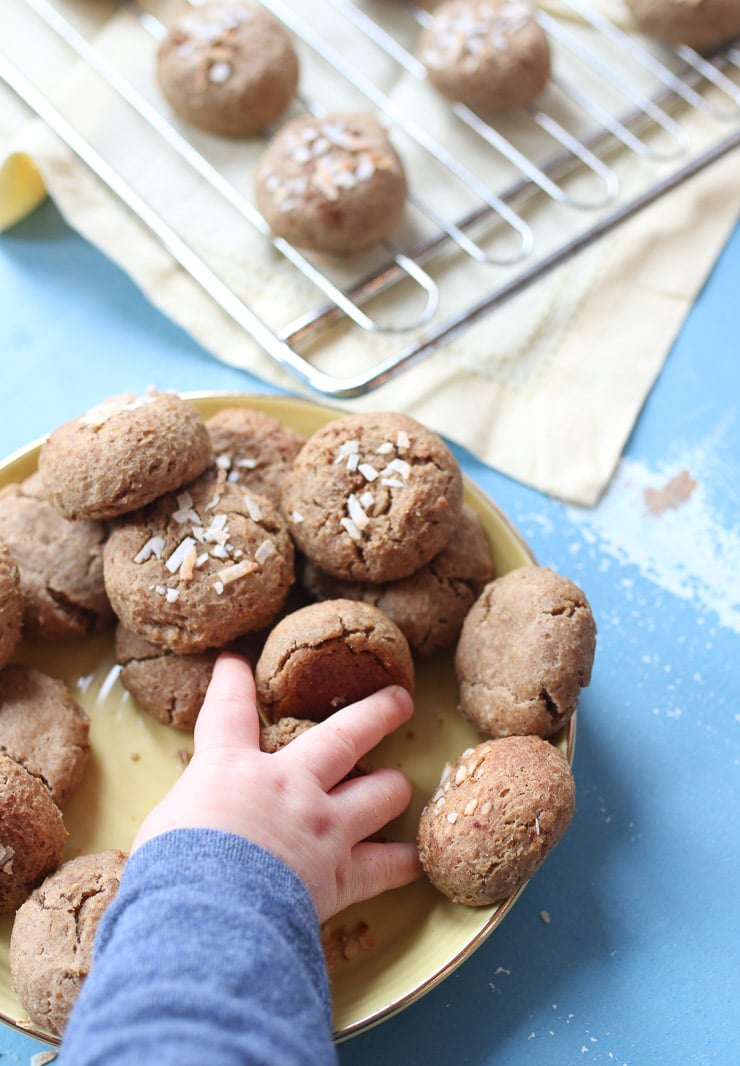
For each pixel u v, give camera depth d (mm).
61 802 407
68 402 504
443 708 432
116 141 539
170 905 341
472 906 399
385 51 567
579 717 458
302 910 356
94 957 352
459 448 499
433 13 578
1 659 409
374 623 409
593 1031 415
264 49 532
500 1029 414
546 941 426
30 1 560
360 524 415
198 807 366
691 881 436
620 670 467
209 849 355
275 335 491
